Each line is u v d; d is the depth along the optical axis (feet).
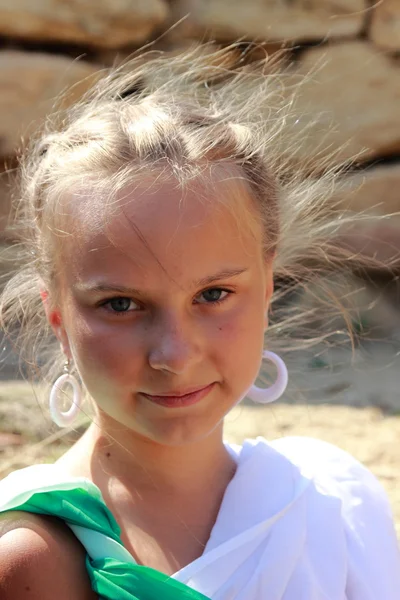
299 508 6.94
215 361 6.42
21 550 6.07
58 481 6.31
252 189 7.04
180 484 6.90
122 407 6.42
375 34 25.49
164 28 24.79
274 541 6.66
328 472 7.93
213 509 6.98
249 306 6.61
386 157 25.90
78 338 6.48
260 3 24.71
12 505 6.23
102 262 6.30
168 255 6.23
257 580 6.48
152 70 9.97
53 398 7.30
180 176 6.43
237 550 6.54
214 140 6.88
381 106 25.53
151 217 6.26
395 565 7.65
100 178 6.52
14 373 16.11
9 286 8.29
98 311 6.40
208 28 24.58
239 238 6.57
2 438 13.62
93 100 8.56
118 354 6.29
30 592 6.03
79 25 24.27
